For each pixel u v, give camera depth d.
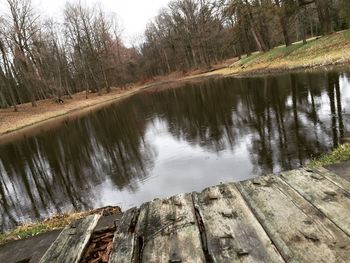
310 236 2.22
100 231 3.05
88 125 26.78
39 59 49.81
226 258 2.12
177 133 16.09
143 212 3.12
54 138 23.58
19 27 43.03
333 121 11.55
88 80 66.00
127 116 26.92
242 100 20.47
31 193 11.98
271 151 10.18
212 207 2.93
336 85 17.25
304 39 32.59
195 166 10.59
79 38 59.53
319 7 32.97
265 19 40.41
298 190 2.98
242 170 9.34
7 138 29.11
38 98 60.91
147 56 89.50
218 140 12.98
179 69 81.25
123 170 12.12
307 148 9.62
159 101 32.62
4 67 44.94
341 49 25.05
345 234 2.18
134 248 2.44
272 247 2.17
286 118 13.54
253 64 38.97
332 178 3.16
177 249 2.34
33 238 3.46
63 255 2.62
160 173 10.72
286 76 25.84
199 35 67.06
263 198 2.94
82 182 11.86
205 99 25.56
